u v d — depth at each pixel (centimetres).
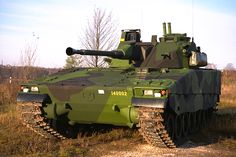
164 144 1153
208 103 1541
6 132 1302
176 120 1242
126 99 1111
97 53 1287
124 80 1180
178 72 1237
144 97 1075
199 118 1517
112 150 1120
